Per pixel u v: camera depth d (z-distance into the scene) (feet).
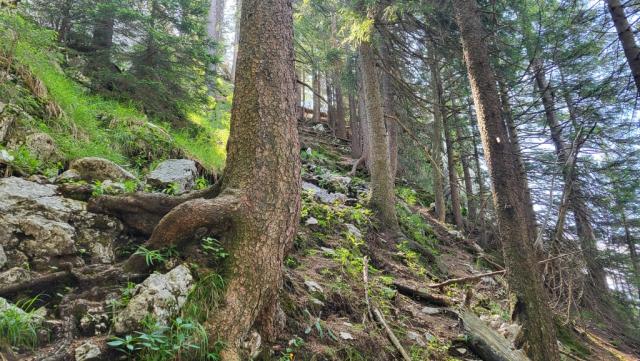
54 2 29.78
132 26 32.01
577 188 32.89
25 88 18.81
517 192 19.81
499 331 18.62
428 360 15.51
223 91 64.34
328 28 48.42
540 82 41.60
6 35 19.31
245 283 10.66
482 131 21.08
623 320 37.81
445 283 23.71
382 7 32.30
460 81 46.62
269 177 12.19
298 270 17.53
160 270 10.71
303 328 13.10
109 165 15.80
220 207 11.27
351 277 19.19
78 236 11.60
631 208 42.73
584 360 23.07
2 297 9.12
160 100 32.35
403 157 62.18
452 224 51.08
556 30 32.55
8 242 10.25
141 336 8.23
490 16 33.19
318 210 26.09
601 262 36.91
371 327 15.55
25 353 7.84
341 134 73.31
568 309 24.43
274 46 13.79
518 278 18.31
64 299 9.43
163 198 12.87
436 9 33.55
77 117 21.01
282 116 13.07
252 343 10.43
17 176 13.73
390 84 44.55
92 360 8.14
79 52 30.09
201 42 34.81
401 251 28.14
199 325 9.29
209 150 30.81
